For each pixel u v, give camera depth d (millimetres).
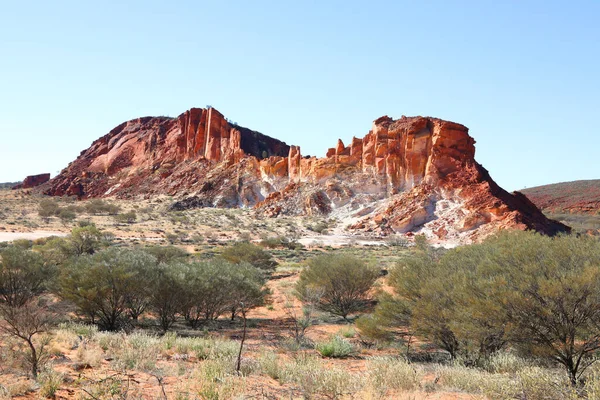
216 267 20766
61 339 11266
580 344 9484
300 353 11961
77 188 169250
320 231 86562
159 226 89938
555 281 8203
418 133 101750
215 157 151625
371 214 93562
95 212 107375
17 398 6016
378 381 7547
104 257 18547
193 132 167000
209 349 11445
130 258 18562
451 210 85125
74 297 17109
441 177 93375
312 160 117750
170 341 12305
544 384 6250
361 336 15727
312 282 23312
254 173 130375
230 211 113188
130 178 163625
